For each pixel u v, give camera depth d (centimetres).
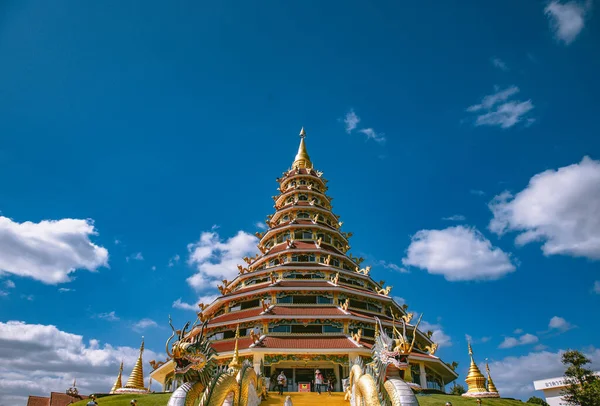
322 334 4309
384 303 5178
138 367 4619
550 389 6550
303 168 7775
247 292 4894
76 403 3350
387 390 1638
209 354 1683
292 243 5762
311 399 3341
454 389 5916
